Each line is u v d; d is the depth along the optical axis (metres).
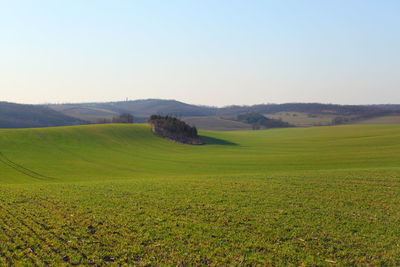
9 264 13.28
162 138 107.75
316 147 94.06
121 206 22.56
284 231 17.12
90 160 69.12
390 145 80.62
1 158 63.31
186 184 31.53
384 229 17.17
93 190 29.02
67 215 20.25
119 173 55.41
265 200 23.70
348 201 22.97
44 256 14.06
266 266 13.21
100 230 17.44
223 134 146.38
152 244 15.56
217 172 54.09
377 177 31.62
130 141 97.81
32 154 69.44
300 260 13.71
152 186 30.83
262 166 58.69
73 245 15.34
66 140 87.06
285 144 108.81
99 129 105.50
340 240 15.79
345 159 59.34
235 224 18.31
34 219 19.34
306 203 22.64
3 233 16.72
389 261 13.48
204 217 19.70
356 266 13.16
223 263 13.51
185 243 15.66
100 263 13.49
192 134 119.94
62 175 52.56
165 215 20.17
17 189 29.95
